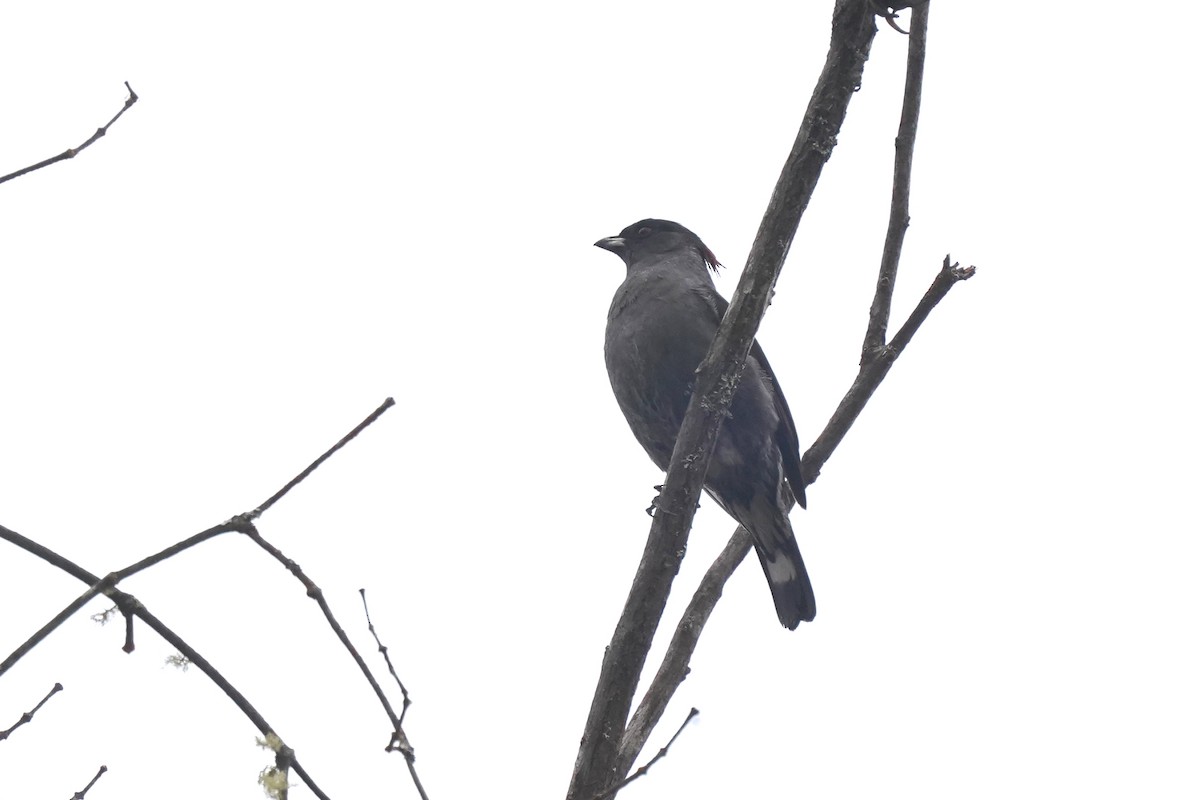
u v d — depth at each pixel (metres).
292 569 6.08
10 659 5.57
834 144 9.03
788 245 9.27
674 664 9.73
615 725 8.77
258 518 6.05
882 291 11.45
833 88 8.91
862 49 8.80
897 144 11.22
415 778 6.19
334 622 6.12
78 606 5.75
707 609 10.05
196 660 5.93
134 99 7.12
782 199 9.14
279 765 5.88
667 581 9.09
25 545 5.86
